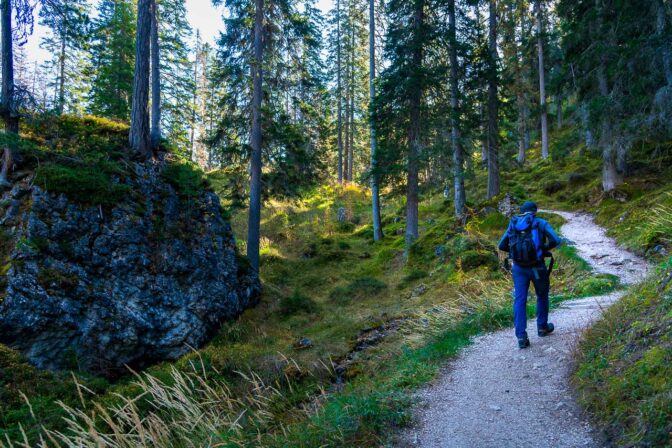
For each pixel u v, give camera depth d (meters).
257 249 16.00
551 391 3.90
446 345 5.96
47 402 6.49
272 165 17.34
